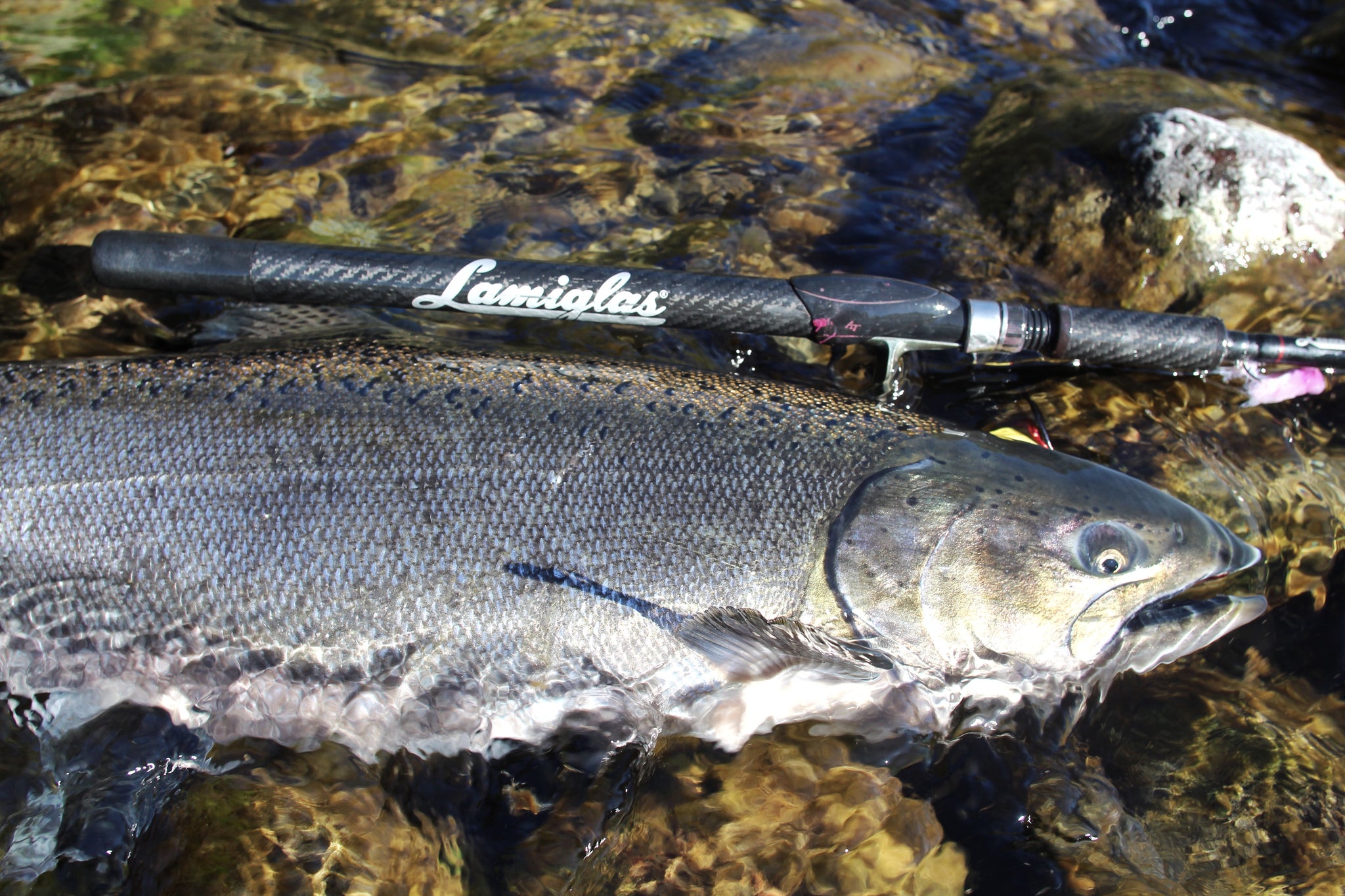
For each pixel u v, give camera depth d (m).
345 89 0.84
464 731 0.60
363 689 0.60
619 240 0.76
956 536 0.62
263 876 0.55
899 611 0.62
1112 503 0.63
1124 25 1.04
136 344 0.70
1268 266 0.75
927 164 0.83
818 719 0.62
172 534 0.60
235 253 0.64
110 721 0.60
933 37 0.96
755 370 0.71
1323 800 0.60
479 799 0.59
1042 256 0.77
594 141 0.83
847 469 0.62
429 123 0.83
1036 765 0.61
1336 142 0.88
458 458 0.60
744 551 0.61
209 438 0.60
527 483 0.60
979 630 0.62
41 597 0.60
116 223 0.75
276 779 0.59
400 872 0.56
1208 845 0.59
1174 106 0.81
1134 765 0.62
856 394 0.67
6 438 0.60
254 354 0.63
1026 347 0.66
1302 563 0.67
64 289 0.72
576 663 0.60
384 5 0.91
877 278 0.66
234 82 0.83
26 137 0.78
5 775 0.58
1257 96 0.96
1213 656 0.65
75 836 0.57
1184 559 0.63
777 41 0.91
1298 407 0.72
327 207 0.77
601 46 0.90
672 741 0.61
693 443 0.62
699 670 0.60
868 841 0.58
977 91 0.90
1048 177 0.78
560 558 0.60
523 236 0.76
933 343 0.67
